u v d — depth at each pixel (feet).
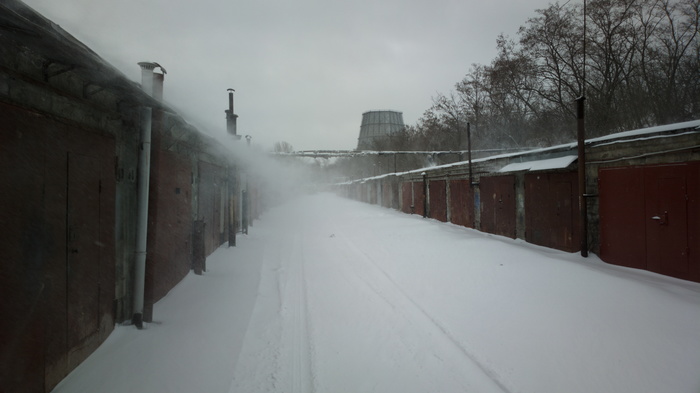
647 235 21.40
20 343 9.17
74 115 11.80
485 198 41.86
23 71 9.50
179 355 13.61
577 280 20.02
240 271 27.22
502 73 79.61
